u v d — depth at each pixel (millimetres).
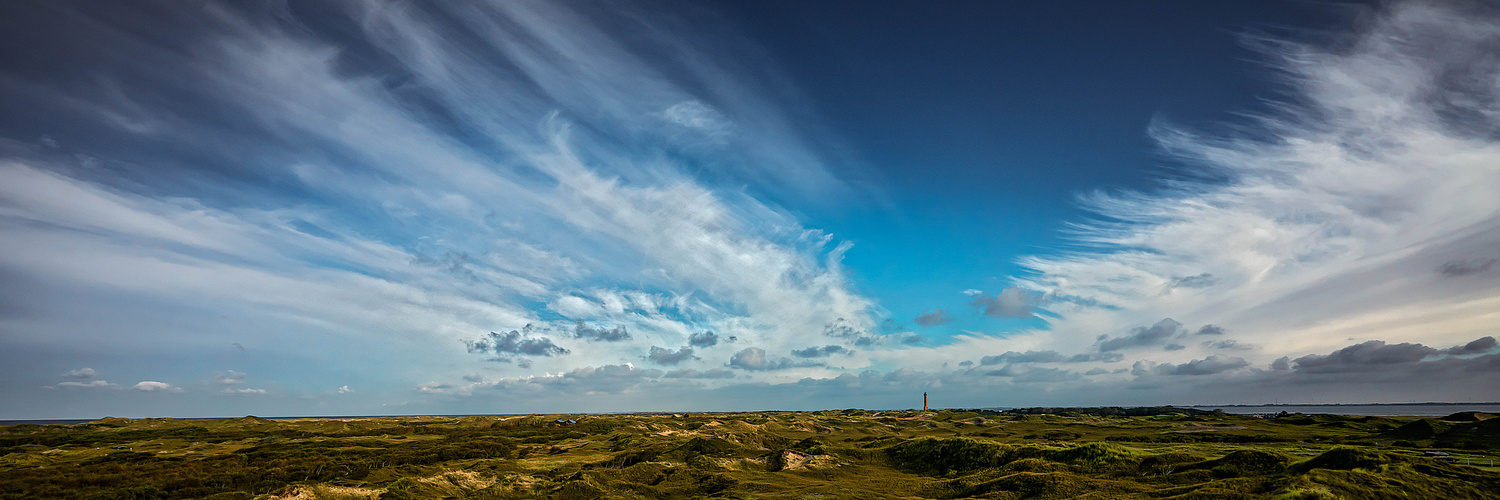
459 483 89750
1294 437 134750
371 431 193500
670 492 88812
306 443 146500
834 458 113188
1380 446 109938
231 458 116625
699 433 175625
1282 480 63281
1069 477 77562
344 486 88375
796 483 92250
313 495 81500
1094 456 88562
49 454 127562
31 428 186875
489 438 168875
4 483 89438
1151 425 184250
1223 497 59750
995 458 100562
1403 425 136125
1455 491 58000
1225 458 76750
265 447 136500
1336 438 130125
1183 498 61281
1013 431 179750
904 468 110062
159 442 155250
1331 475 59656
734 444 120250
